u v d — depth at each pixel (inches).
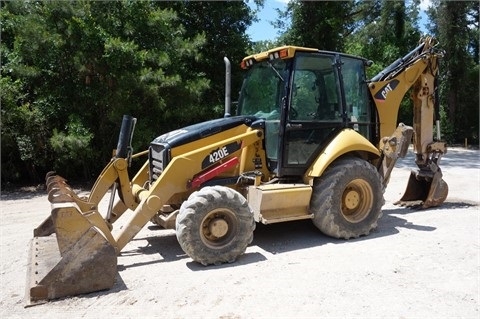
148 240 230.1
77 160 426.6
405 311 143.9
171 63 429.4
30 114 400.5
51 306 149.5
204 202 185.0
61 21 392.8
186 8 526.3
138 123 422.9
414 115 293.9
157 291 160.9
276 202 208.4
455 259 192.2
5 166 430.0
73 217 157.1
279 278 171.6
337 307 146.6
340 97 235.1
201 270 182.7
